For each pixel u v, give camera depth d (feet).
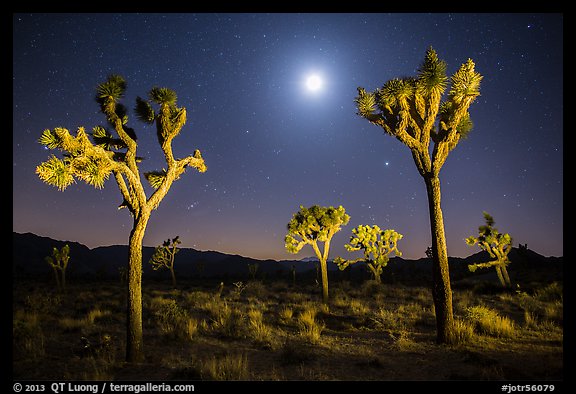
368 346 26.81
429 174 27.04
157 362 23.66
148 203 24.93
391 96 26.99
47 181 20.53
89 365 23.06
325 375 20.52
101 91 24.75
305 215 55.88
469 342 25.58
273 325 36.11
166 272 215.51
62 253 86.53
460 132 27.35
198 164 27.71
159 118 26.13
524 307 40.40
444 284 26.43
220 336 31.27
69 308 51.88
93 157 22.36
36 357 24.98
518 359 21.83
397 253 81.41
